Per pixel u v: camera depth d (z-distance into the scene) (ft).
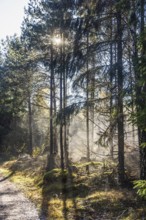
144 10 40.88
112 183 49.42
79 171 62.85
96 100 45.16
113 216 36.86
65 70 47.01
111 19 47.39
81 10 47.14
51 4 72.33
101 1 44.75
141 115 25.11
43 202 47.91
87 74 44.98
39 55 90.53
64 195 50.67
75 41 46.03
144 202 38.09
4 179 79.97
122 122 46.06
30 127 131.54
